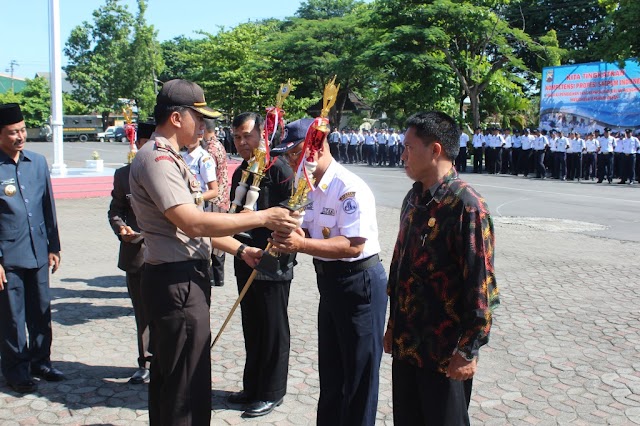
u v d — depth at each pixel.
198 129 3.08
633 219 12.08
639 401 4.04
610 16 21.31
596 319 5.79
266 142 3.44
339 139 31.81
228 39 37.69
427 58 26.36
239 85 37.06
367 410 3.27
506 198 15.54
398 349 2.69
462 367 2.45
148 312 3.04
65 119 52.97
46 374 4.36
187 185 3.02
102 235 10.24
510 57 26.83
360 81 35.44
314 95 38.81
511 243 9.60
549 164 22.45
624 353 4.91
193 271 3.02
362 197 3.16
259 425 3.73
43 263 4.37
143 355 4.35
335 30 34.22
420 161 2.58
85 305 6.26
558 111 25.00
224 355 4.92
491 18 26.50
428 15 25.98
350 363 3.24
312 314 6.00
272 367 3.88
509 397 4.10
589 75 23.67
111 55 51.72
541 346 5.06
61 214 12.41
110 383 4.35
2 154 4.20
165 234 2.96
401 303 2.68
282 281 3.83
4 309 4.13
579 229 10.91
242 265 3.92
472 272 2.43
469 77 28.53
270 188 3.90
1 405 3.97
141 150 2.95
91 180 16.94
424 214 2.60
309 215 3.32
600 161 20.19
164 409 3.07
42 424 3.71
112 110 53.91
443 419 2.58
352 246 3.10
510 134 24.34
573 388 4.24
